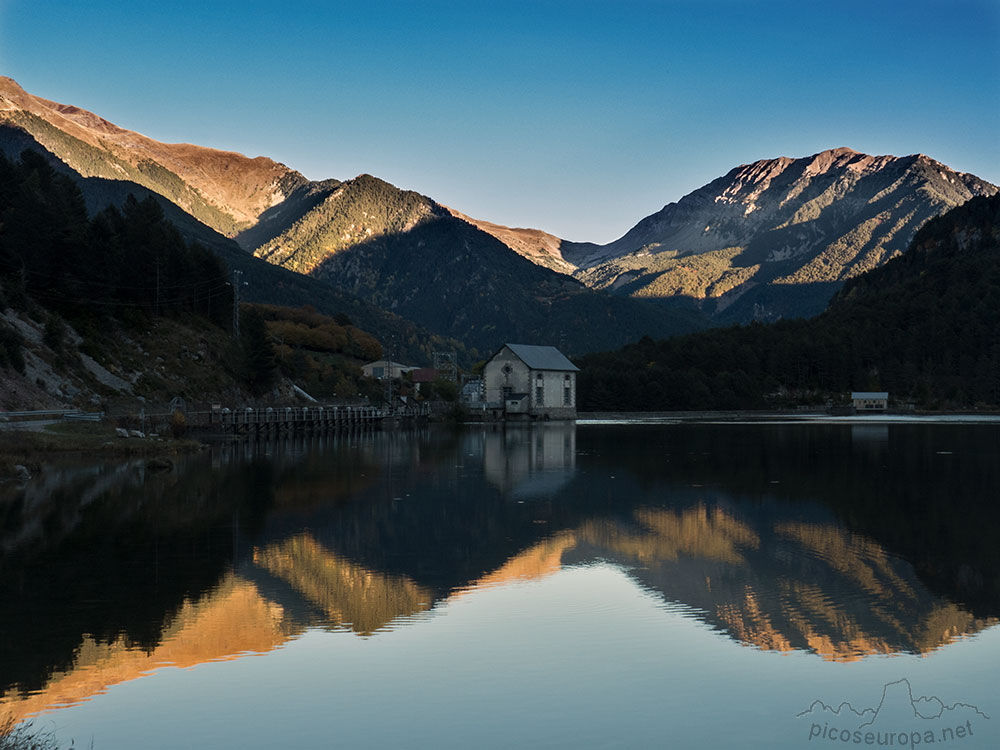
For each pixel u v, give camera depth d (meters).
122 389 94.25
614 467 64.56
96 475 54.16
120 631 22.58
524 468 63.59
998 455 74.38
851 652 21.22
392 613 24.44
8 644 21.47
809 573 29.36
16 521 38.09
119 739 16.22
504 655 20.83
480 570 29.83
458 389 174.50
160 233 128.50
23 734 16.36
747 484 53.56
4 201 116.94
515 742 16.17
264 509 42.59
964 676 19.58
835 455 75.06
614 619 23.89
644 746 16.03
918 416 191.00
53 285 101.12
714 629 22.92
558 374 163.25
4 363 77.88
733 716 17.39
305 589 27.02
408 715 17.33
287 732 16.53
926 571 29.53
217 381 113.31
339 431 115.12
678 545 34.19
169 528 37.09
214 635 22.31
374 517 40.62
